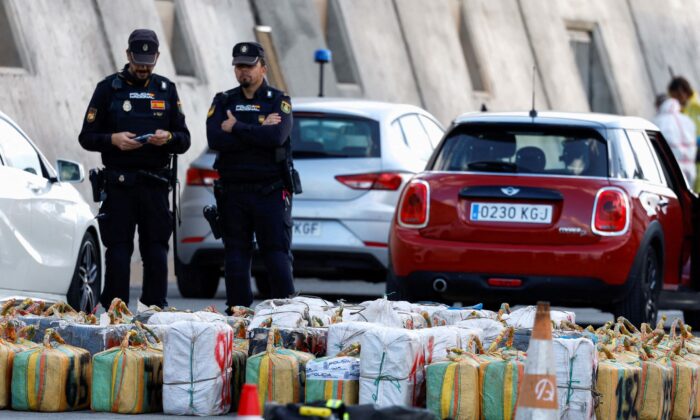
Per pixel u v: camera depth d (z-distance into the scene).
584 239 33.44
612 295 33.56
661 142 38.19
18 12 55.88
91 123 31.00
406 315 25.50
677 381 24.78
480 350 23.19
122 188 31.02
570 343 22.28
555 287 33.41
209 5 68.25
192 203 43.66
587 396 22.23
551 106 98.56
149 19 62.75
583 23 105.88
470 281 33.78
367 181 42.31
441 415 22.03
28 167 33.94
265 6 72.12
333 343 23.25
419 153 44.41
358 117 43.06
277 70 71.62
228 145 30.80
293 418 16.11
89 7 59.84
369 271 49.38
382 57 80.69
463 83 87.81
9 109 53.53
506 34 95.88
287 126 30.92
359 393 22.12
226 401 23.09
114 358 22.88
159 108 31.06
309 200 42.41
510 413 21.94
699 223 38.59
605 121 35.06
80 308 36.56
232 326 25.05
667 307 37.66
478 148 34.62
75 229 35.66
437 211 34.25
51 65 56.69
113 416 22.61
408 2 84.75
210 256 43.53
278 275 31.17
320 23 76.62
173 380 22.66
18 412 22.88
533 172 34.03
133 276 55.19
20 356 23.00
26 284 32.53
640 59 111.12
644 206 34.47
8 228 31.34
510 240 33.69
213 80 66.25
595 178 33.81
